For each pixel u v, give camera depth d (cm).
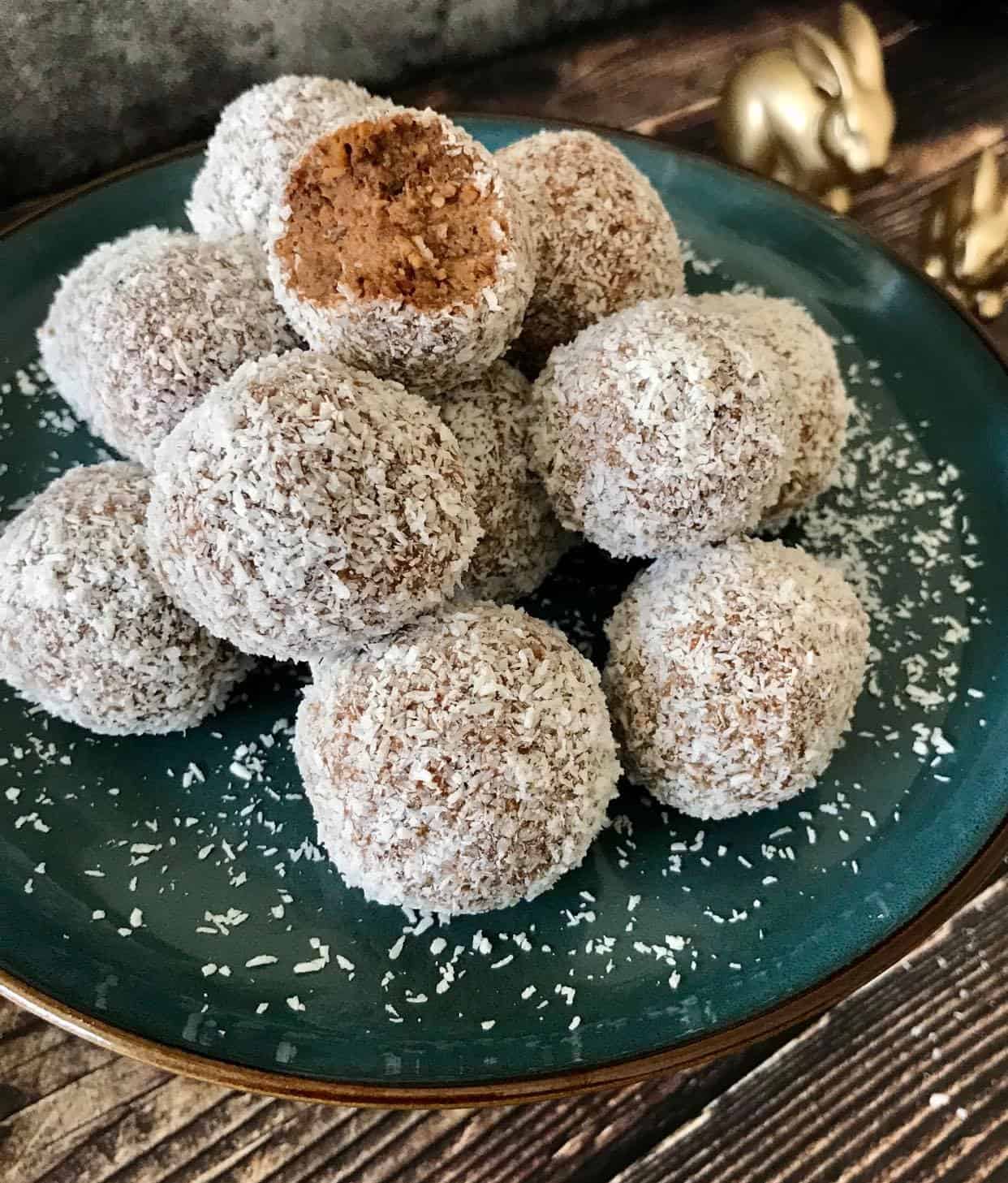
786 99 23
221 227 19
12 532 16
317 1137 15
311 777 15
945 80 27
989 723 17
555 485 16
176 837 16
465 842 14
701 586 16
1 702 17
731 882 15
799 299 21
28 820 16
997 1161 15
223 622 14
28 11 22
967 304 23
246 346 17
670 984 14
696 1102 15
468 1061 13
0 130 24
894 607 18
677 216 22
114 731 16
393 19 26
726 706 15
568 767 14
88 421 19
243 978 14
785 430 16
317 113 18
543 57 28
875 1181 14
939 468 20
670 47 28
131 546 16
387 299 15
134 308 17
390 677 14
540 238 17
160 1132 14
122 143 25
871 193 25
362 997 14
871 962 14
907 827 16
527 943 15
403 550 14
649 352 15
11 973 13
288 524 14
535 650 15
